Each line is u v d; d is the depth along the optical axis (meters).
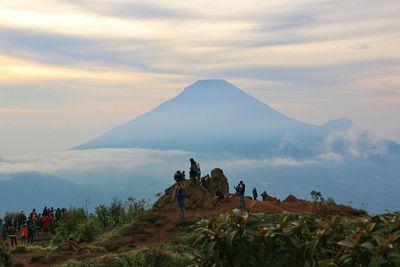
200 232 6.00
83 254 22.56
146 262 18.36
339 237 5.65
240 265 5.72
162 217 27.80
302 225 5.88
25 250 25.39
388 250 5.04
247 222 5.88
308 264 5.72
